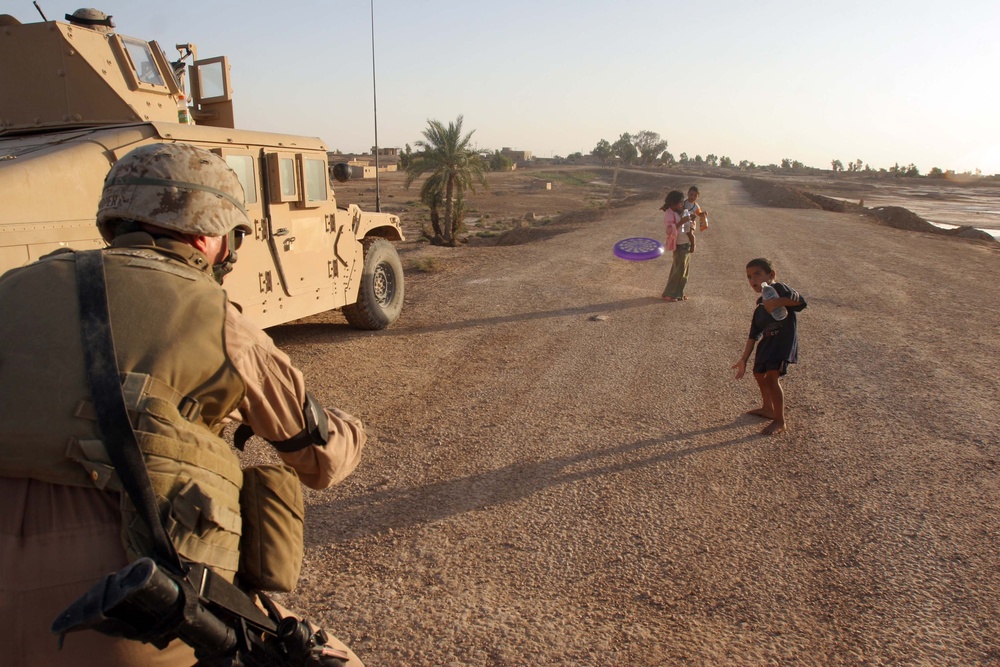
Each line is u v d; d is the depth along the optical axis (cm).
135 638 133
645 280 1418
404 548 419
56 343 145
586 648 335
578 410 658
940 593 387
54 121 650
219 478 156
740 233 2484
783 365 602
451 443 577
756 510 475
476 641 338
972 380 777
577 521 455
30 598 142
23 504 144
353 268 884
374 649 330
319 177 804
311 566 399
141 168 169
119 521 145
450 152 3766
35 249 507
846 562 415
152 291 154
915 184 11262
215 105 809
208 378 154
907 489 509
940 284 1446
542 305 1142
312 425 174
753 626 356
